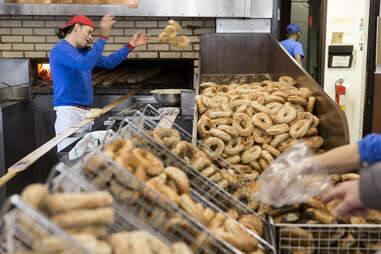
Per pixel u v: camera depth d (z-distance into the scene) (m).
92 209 0.95
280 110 2.54
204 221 1.27
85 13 4.86
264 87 3.28
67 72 3.89
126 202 1.21
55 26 5.10
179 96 3.83
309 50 8.35
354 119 6.18
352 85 6.11
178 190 1.37
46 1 4.82
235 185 1.73
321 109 2.63
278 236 1.44
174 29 3.47
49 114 4.99
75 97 3.99
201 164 1.68
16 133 4.57
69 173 1.02
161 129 1.74
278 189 1.30
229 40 4.96
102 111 3.69
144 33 5.12
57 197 0.93
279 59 4.37
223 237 1.24
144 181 1.28
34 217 0.81
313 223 1.48
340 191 1.20
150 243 1.01
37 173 4.35
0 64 5.03
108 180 1.21
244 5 4.86
